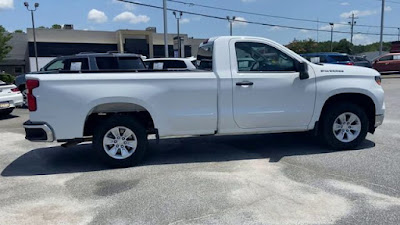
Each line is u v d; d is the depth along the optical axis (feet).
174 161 19.51
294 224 11.97
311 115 20.07
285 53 19.76
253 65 19.52
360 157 19.25
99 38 172.96
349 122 20.72
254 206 13.38
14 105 38.24
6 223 12.48
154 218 12.63
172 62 40.63
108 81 17.79
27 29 159.53
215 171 17.53
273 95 19.45
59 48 166.61
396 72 92.99
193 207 13.41
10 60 162.61
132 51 174.29
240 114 19.17
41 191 15.46
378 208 13.03
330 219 12.28
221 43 19.19
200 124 18.89
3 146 24.13
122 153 18.54
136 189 15.38
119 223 12.34
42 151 22.59
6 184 16.43
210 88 18.72
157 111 18.35
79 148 23.21
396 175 16.33
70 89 17.53
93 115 18.80
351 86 20.13
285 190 14.84
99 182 16.42
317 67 20.13
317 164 18.25
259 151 21.12
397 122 29.22
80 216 12.94
